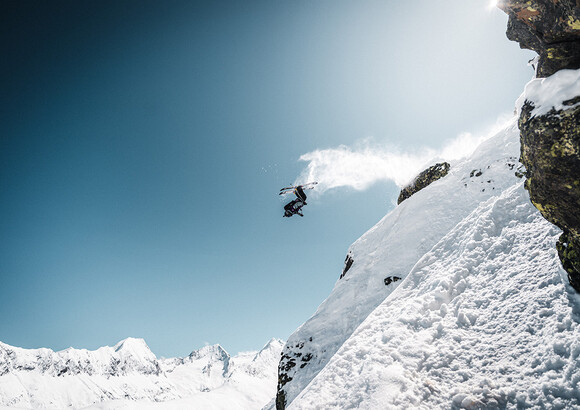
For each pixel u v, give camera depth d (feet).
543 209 21.29
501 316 26.84
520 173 58.39
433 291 34.50
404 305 37.32
